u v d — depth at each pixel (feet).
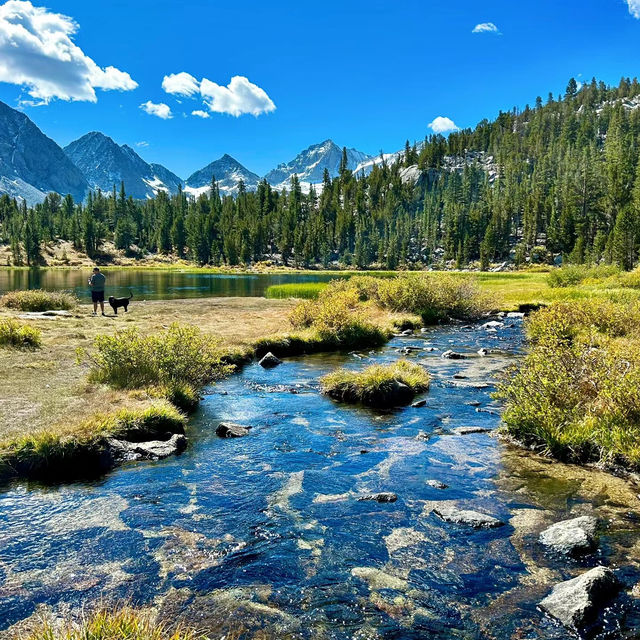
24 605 15.19
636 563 17.40
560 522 20.35
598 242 365.81
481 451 29.78
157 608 15.11
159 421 32.50
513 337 79.56
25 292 98.02
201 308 108.99
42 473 26.17
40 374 42.93
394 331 84.64
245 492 24.08
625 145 554.87
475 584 16.49
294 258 611.06
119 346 41.63
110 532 20.01
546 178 631.15
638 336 59.16
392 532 20.11
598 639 13.73
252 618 14.70
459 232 550.77
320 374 52.39
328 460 28.45
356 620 14.67
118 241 620.90
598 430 27.89
